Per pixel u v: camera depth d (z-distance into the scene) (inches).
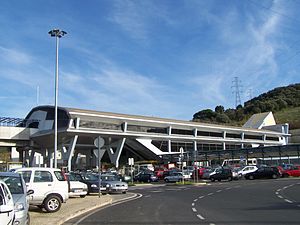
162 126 3582.7
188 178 2038.6
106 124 3208.7
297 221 490.9
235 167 2202.3
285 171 1979.6
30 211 668.1
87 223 538.9
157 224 503.8
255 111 7440.9
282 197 844.6
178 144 3853.3
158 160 3592.5
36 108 3307.1
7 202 331.3
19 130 3152.1
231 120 7421.3
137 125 3422.7
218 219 533.6
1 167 2198.6
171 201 866.1
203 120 7101.4
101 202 836.0
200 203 787.4
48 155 3270.2
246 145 4480.8
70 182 962.7
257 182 1563.7
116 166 3299.7
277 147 2795.3
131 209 717.3
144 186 1748.3
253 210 624.4
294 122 6624.0
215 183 1684.3
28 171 660.7
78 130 2960.1
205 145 4074.8
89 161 3794.3
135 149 3718.0
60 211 661.3
